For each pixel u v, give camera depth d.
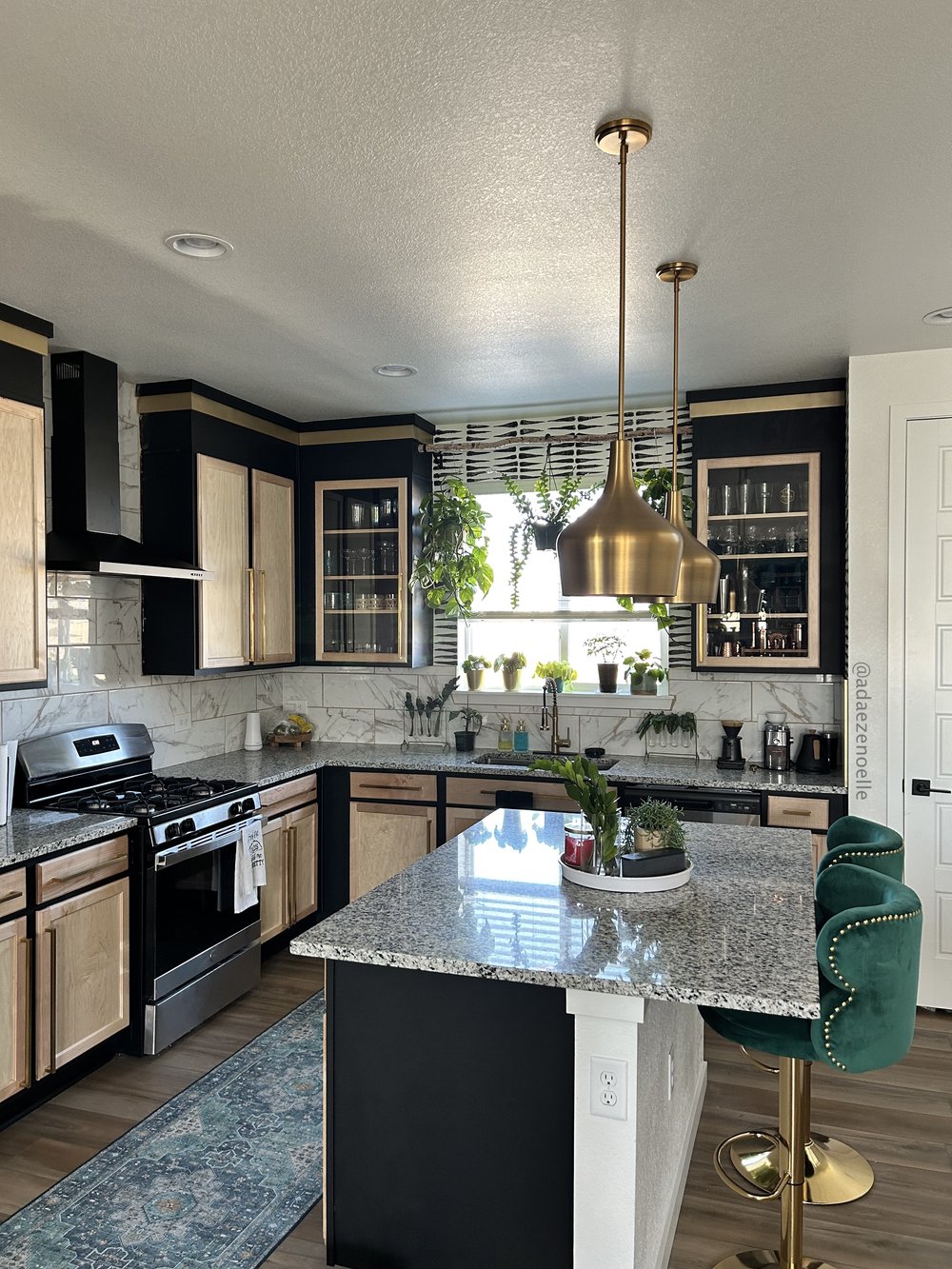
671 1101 2.47
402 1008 2.18
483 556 4.98
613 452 1.91
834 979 2.00
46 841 3.06
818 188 2.37
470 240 2.68
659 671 4.87
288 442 5.03
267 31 1.73
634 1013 1.90
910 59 1.82
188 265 2.85
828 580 4.23
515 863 2.77
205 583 4.30
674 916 2.25
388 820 4.75
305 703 5.59
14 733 3.65
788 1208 2.28
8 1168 2.75
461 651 5.32
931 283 3.02
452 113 2.02
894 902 2.08
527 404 4.72
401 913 2.27
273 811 4.38
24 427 3.27
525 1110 2.07
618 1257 1.93
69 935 3.14
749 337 3.61
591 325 3.44
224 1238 2.43
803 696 4.61
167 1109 3.09
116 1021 3.38
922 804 3.88
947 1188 2.67
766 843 3.05
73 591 3.94
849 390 3.92
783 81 1.90
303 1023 3.78
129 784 3.99
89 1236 2.44
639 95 1.95
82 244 2.69
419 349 3.75
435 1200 2.15
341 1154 2.23
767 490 4.32
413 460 4.98
